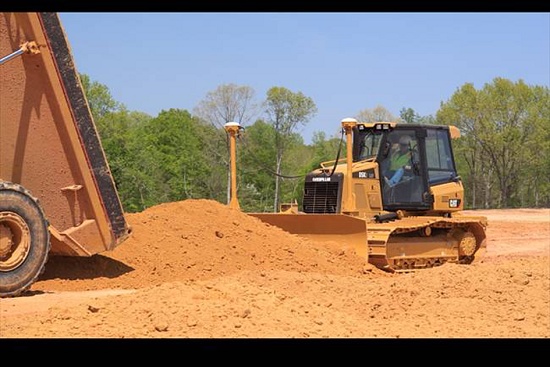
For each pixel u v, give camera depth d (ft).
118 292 40.98
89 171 42.75
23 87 40.47
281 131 216.13
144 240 47.85
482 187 271.49
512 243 104.01
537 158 255.09
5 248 38.09
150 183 189.26
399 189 62.28
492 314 34.96
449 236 62.18
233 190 61.31
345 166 62.69
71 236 42.14
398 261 57.52
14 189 38.32
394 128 62.54
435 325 32.81
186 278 45.55
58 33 41.39
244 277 39.52
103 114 186.09
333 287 40.19
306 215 57.82
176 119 222.28
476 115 251.19
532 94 250.57
